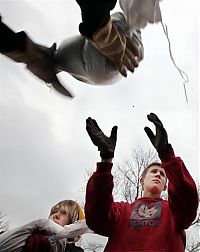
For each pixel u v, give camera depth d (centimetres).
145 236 135
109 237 141
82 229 146
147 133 136
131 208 145
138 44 102
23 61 100
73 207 162
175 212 134
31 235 142
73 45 100
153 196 149
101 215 136
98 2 80
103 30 84
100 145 129
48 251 142
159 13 93
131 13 92
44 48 100
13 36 97
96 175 133
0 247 139
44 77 104
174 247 133
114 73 101
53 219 159
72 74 103
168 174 134
